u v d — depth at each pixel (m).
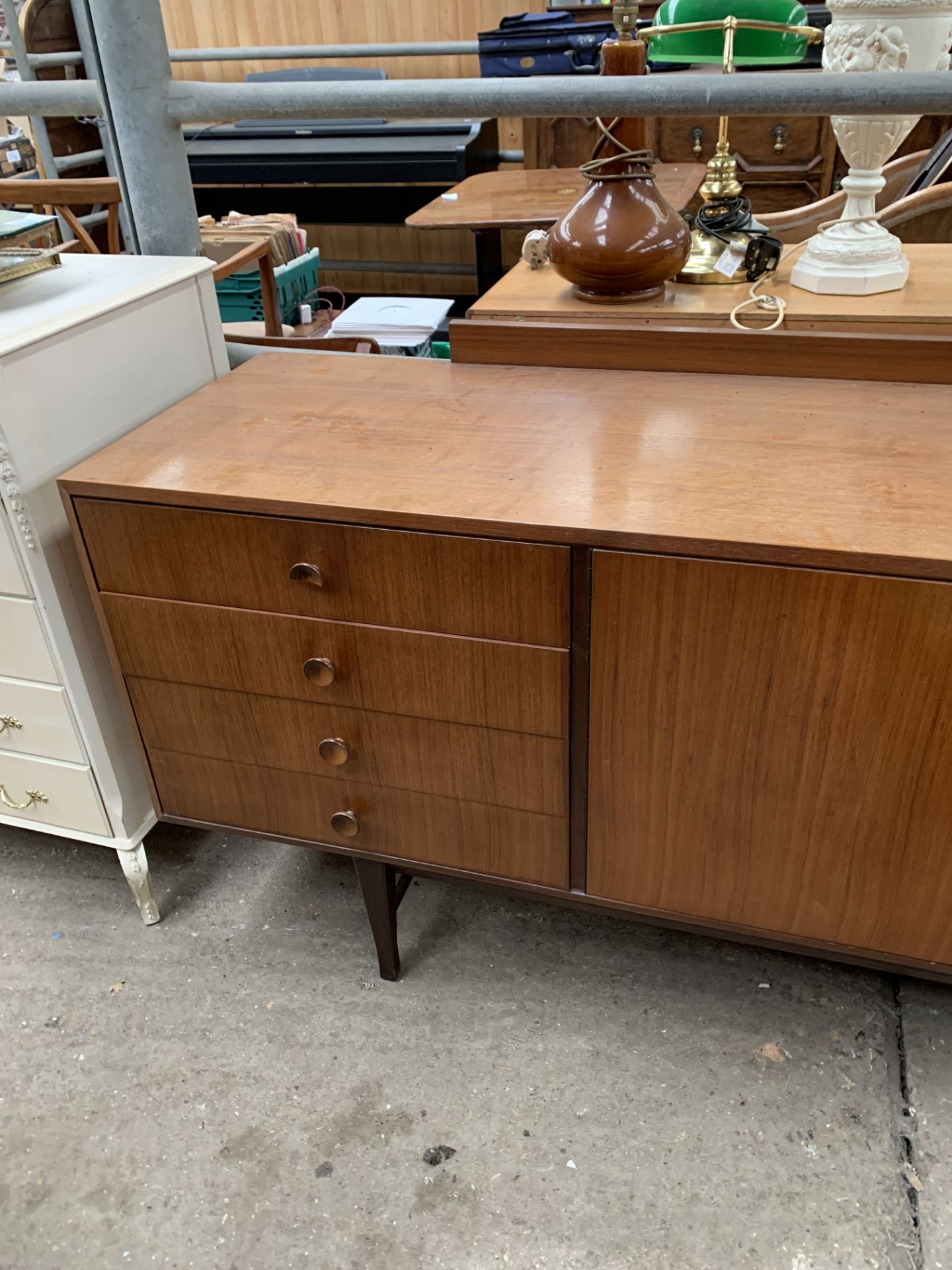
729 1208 1.02
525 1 3.56
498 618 0.94
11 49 3.19
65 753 1.27
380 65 3.83
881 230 1.23
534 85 1.12
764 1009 1.23
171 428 1.15
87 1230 1.04
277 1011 1.27
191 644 1.10
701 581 0.85
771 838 0.98
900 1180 1.04
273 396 1.23
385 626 0.99
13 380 1.03
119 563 1.07
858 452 0.97
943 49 1.11
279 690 1.09
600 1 3.38
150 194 1.35
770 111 1.07
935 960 0.99
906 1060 1.16
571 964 1.31
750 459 0.97
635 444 1.02
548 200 2.59
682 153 3.19
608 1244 0.99
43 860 1.53
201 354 1.32
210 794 1.23
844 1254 0.98
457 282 4.13
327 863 1.50
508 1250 0.99
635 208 1.18
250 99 1.25
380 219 3.65
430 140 3.16
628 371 1.23
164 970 1.33
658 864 1.04
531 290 1.34
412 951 1.34
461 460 1.01
